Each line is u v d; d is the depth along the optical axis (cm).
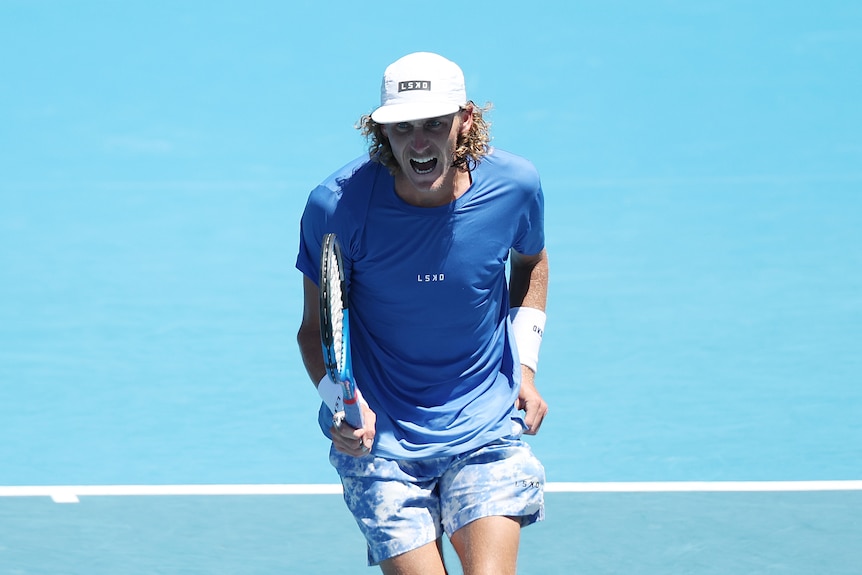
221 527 2509
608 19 6431
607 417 3109
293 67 5884
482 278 1789
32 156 5041
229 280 3991
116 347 3528
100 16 6450
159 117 5422
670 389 3269
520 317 1981
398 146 1697
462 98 1717
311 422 3092
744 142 5191
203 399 3216
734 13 6544
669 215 4491
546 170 4894
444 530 1838
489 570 1741
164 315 3741
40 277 3997
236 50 6062
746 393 3244
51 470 2822
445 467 1825
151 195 4684
